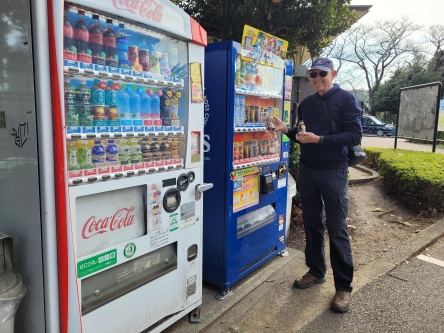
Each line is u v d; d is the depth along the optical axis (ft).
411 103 25.99
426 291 9.09
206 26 13.97
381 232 13.60
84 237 5.30
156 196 6.27
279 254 11.35
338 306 8.13
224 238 8.55
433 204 14.82
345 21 15.30
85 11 4.99
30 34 4.40
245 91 8.52
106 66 5.30
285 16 13.08
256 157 9.47
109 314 5.69
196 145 7.14
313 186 8.72
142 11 5.55
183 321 7.67
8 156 5.00
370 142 57.26
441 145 49.62
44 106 4.49
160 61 6.42
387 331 7.51
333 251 8.33
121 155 5.76
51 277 4.84
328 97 8.32
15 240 5.20
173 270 6.84
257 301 8.68
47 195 4.66
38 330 5.15
